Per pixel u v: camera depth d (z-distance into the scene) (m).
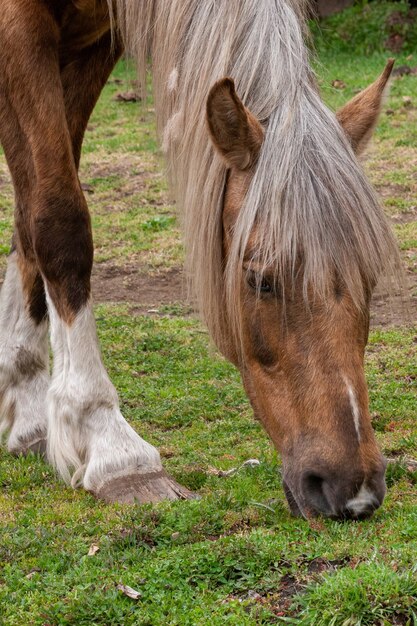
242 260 5.56
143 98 7.11
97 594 5.29
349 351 5.29
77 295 7.12
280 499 6.46
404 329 11.19
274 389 5.58
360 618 4.80
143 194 17.67
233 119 5.65
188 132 6.19
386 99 6.13
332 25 26.75
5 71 7.02
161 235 15.55
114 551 5.90
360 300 5.29
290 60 5.89
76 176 7.20
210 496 6.55
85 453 7.03
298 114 5.63
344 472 5.15
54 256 7.06
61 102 7.07
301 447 5.33
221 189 5.97
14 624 5.18
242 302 5.70
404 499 6.39
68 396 7.06
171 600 5.21
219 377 10.12
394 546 5.35
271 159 5.53
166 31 6.51
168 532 6.03
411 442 7.83
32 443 8.04
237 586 5.28
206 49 6.16
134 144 20.64
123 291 13.38
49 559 5.88
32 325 8.22
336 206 5.32
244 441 8.34
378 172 17.23
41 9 6.99
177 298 13.01
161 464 7.09
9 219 16.80
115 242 15.34
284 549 5.46
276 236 5.34
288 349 5.42
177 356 10.81
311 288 5.28
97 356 7.13
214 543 5.65
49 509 6.82
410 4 27.56
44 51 6.98
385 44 25.84
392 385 9.48
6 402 8.21
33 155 7.07
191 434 8.52
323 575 5.14
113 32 7.32
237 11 6.12
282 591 5.20
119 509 6.54
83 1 7.19
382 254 5.41
